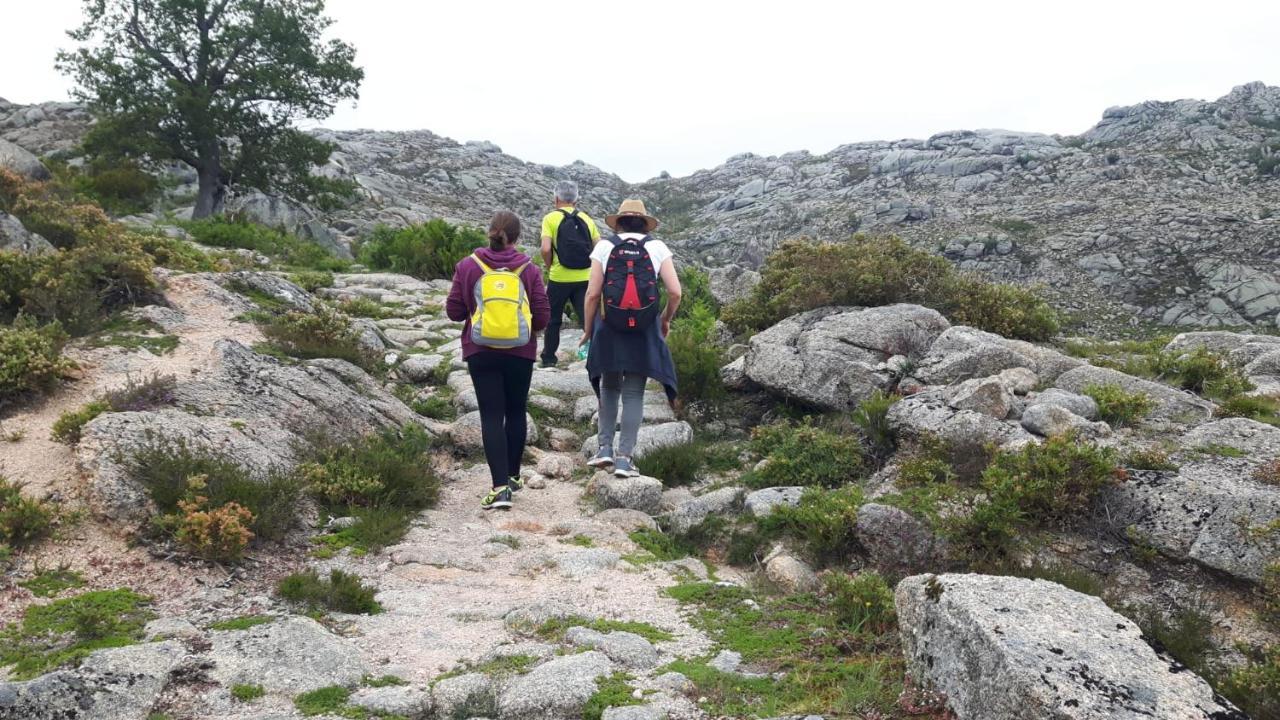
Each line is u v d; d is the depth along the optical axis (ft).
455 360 30.86
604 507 20.12
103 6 89.30
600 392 21.86
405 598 14.49
